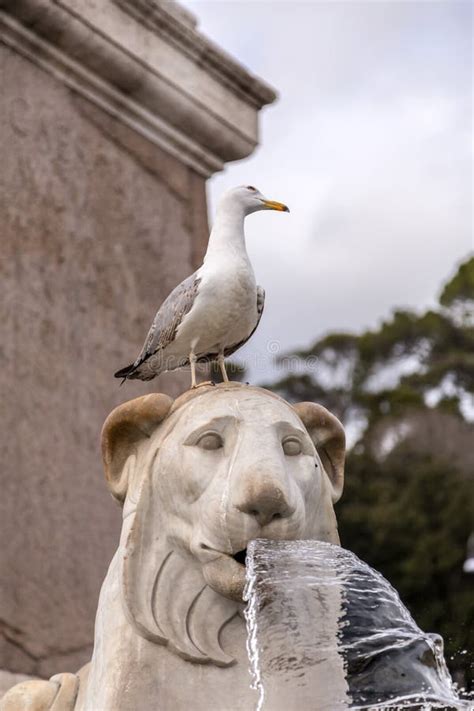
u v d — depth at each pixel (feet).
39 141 25.64
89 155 26.40
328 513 14.92
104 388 25.30
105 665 14.01
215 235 18.20
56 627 22.95
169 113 27.61
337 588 14.10
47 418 24.17
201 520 14.06
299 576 13.93
